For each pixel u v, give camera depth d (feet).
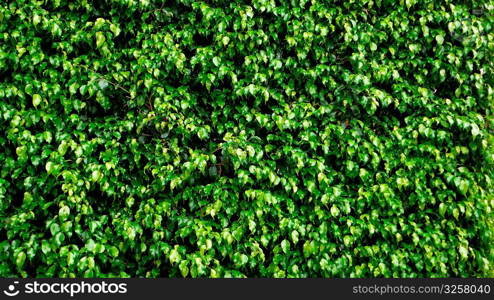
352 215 10.30
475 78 10.48
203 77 9.99
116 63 9.89
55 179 9.34
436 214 10.35
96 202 9.76
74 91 9.53
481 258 10.22
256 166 9.81
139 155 9.74
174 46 10.08
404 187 10.28
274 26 10.34
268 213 10.02
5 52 9.45
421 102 10.37
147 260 9.61
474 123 10.07
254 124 10.27
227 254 9.80
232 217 10.12
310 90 10.33
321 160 9.97
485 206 10.19
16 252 8.73
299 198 10.16
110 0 10.13
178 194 9.85
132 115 9.87
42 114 9.41
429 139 10.44
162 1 10.32
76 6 10.07
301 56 10.22
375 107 10.08
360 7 10.53
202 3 10.21
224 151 9.77
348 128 10.44
